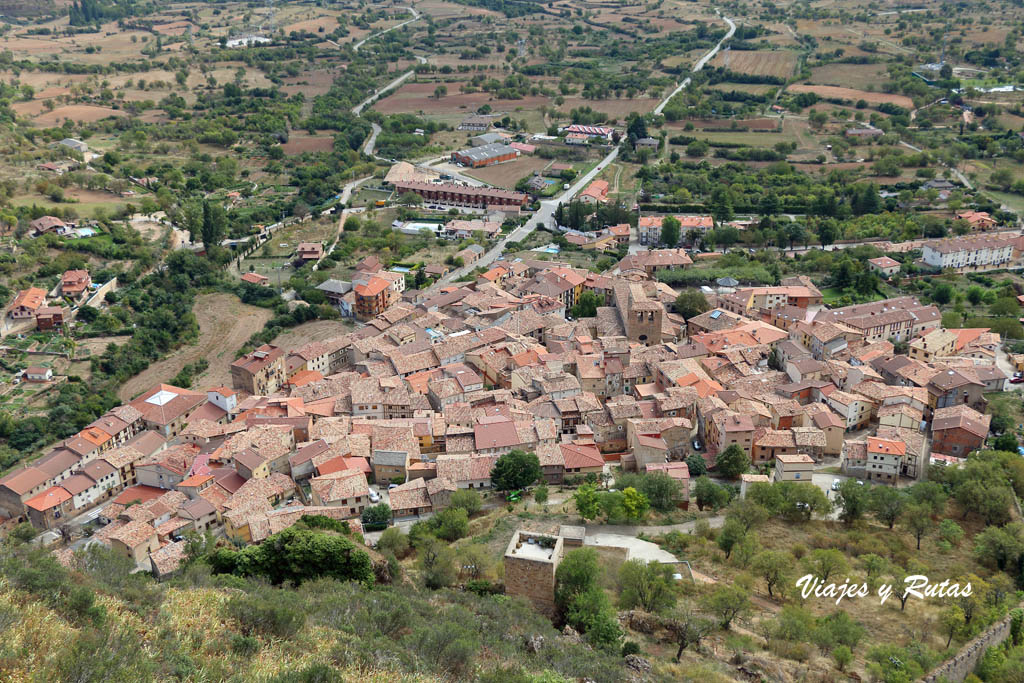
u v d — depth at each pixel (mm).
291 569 139375
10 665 82000
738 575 149250
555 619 133125
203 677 90062
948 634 134000
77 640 88000
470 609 128625
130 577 125000
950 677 119500
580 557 136625
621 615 133625
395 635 113312
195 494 198000
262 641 102875
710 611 135625
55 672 81562
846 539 167625
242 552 143625
